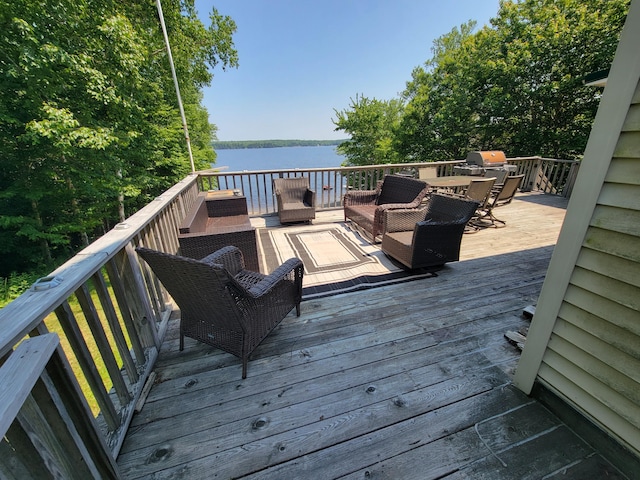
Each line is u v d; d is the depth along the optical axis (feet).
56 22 20.15
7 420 1.61
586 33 27.30
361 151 57.47
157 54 29.91
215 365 5.75
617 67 3.29
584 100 30.30
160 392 5.10
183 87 37.60
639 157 3.21
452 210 10.00
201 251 7.66
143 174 33.04
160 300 7.49
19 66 19.16
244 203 13.00
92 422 3.14
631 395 3.62
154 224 7.45
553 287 4.33
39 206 26.02
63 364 2.77
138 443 4.21
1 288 23.17
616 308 3.65
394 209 11.14
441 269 10.08
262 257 11.33
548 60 30.09
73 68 20.62
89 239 36.81
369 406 4.80
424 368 5.63
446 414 4.65
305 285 8.99
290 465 3.92
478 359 5.86
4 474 2.06
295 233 14.17
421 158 46.55
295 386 5.21
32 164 24.68
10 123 20.95
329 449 4.12
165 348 6.27
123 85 24.72
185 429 4.42
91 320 3.98
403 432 4.36
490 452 4.07
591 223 3.76
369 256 11.26
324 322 7.11
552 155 33.91
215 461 3.97
